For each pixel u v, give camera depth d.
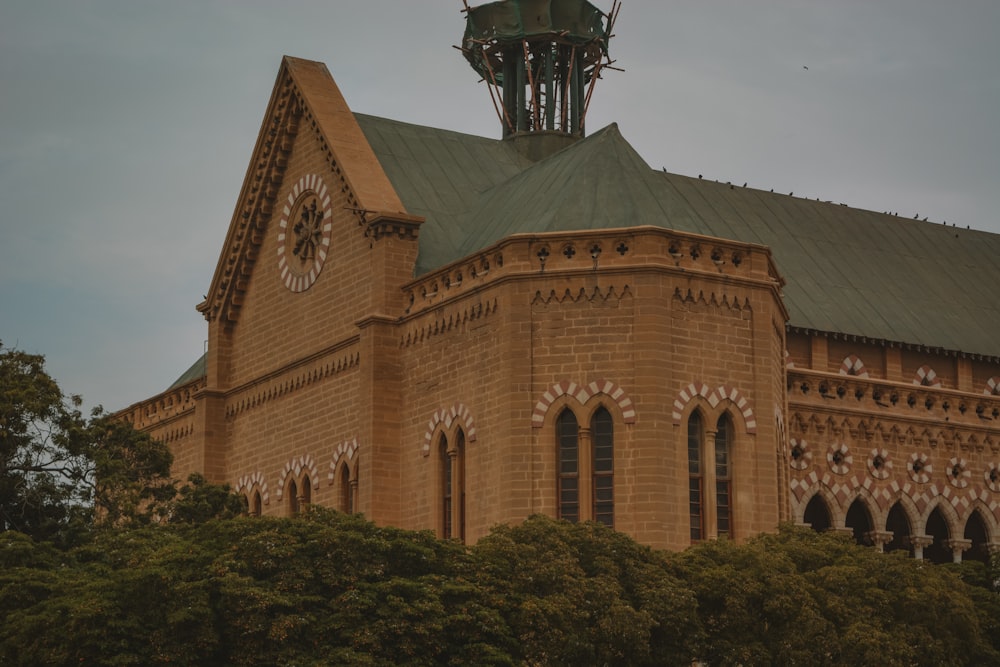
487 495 64.69
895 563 55.91
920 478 75.44
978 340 83.56
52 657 48.88
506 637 49.94
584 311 63.75
